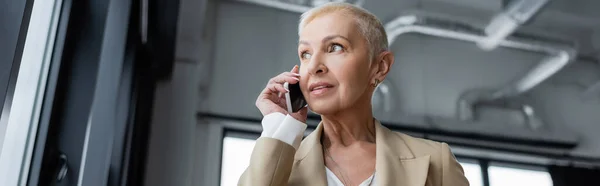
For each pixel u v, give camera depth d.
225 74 3.39
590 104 4.04
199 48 3.17
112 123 1.77
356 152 0.79
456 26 3.53
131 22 2.03
